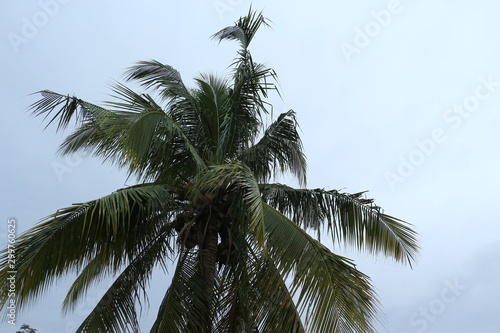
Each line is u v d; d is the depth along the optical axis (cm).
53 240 1036
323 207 1266
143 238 1195
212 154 1304
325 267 1008
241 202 1180
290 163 1431
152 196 1123
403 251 1253
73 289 1317
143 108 1188
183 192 1239
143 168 1242
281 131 1371
